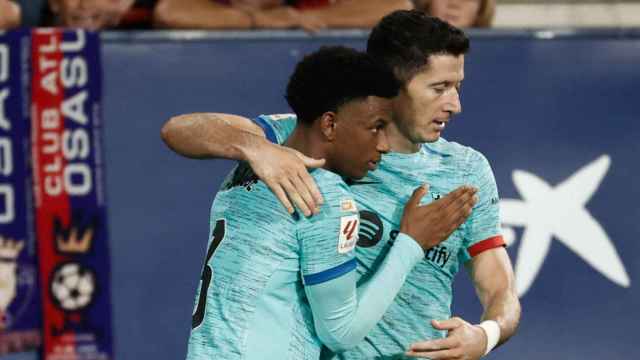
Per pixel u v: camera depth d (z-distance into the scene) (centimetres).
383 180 1378
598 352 2105
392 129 1376
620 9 2612
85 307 2020
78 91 2014
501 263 1431
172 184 2042
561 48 2131
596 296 2111
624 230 2127
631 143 2139
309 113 1277
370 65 1261
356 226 1278
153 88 2036
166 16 2159
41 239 2006
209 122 1313
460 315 2056
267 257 1258
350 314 1278
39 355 2014
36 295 2009
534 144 2120
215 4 2183
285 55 2075
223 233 1293
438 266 1397
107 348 2025
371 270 1377
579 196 2122
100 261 2022
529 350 2091
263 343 1256
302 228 1257
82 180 2017
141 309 2033
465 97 2109
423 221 1323
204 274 1302
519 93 2122
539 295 2100
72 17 2175
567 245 2112
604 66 2139
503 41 2119
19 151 1997
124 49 2028
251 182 1290
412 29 1341
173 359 2041
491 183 1427
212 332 1271
